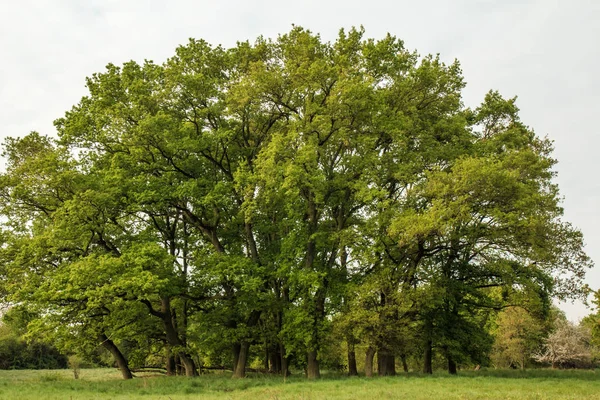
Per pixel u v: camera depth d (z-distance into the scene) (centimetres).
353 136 2888
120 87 3006
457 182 2539
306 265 2880
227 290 2942
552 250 2662
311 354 2781
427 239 2664
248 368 3359
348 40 3067
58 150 2875
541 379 2528
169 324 3005
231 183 2878
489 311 3450
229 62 3081
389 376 2755
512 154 2805
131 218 3141
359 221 3058
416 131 2983
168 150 2867
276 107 3028
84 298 2581
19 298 2517
